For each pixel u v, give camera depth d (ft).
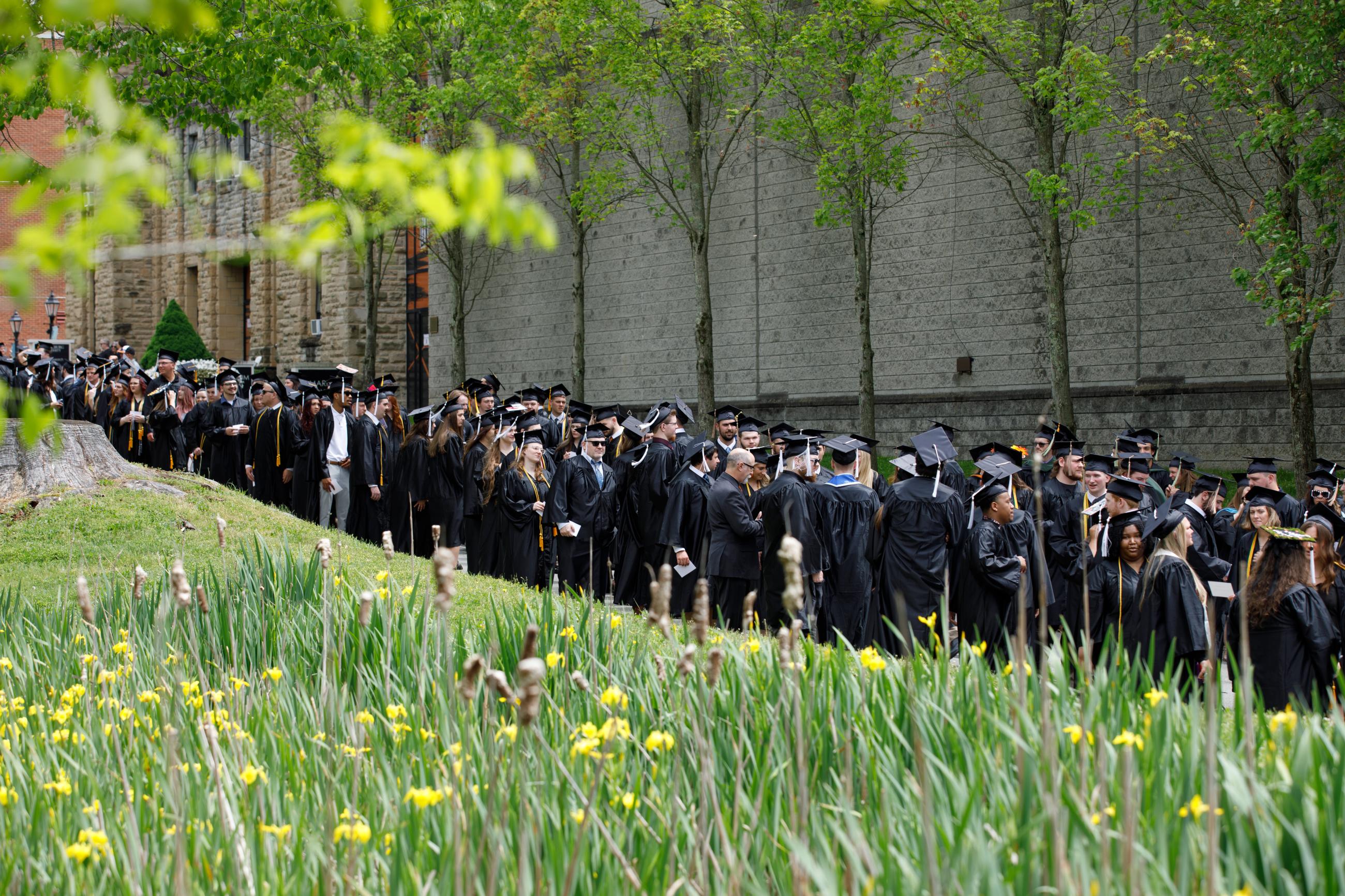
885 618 29.04
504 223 11.80
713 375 148.05
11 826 20.95
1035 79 109.50
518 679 16.63
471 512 76.23
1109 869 16.58
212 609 38.81
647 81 133.69
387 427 87.76
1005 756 22.07
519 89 150.61
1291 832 17.93
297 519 73.77
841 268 142.10
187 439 97.09
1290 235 85.66
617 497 72.38
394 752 25.53
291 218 12.17
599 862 19.03
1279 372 109.40
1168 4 91.15
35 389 108.99
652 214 160.97
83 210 12.84
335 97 150.61
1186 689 29.40
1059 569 53.26
